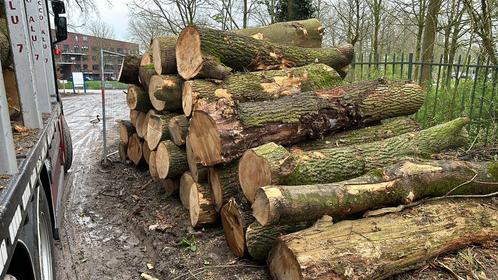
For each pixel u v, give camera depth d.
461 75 6.34
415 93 4.23
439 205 3.08
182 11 15.70
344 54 5.32
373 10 13.32
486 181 3.28
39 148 2.39
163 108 4.59
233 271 3.08
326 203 2.72
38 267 2.05
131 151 6.29
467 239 2.89
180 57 4.13
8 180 1.63
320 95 3.77
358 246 2.54
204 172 3.78
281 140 3.42
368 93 3.98
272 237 2.91
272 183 2.83
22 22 2.55
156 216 4.38
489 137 5.60
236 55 4.18
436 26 10.05
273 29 5.35
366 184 2.92
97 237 4.16
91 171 6.46
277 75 4.14
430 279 2.66
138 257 3.70
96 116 13.20
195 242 3.63
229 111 3.25
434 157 3.80
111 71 16.83
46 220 2.65
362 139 3.86
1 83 1.65
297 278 2.42
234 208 3.17
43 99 3.44
